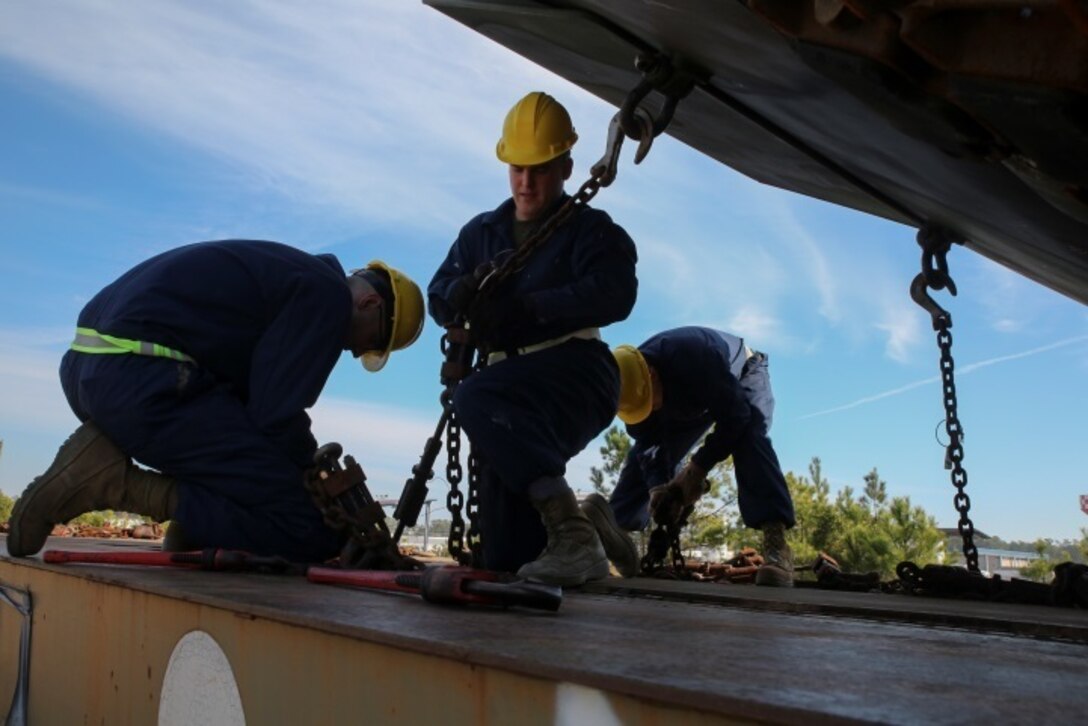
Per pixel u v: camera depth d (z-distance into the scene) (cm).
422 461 332
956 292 398
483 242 351
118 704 200
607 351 336
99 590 218
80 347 340
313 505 327
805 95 259
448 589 185
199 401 328
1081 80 152
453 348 323
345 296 349
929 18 163
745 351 506
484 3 283
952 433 413
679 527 505
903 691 103
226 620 164
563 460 309
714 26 234
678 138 365
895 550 1595
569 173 347
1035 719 89
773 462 491
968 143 197
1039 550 1936
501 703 110
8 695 275
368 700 130
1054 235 306
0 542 418
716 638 149
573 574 291
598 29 273
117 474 331
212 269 339
